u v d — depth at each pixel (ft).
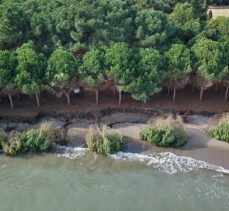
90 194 175.11
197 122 219.41
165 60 220.02
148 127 206.08
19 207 168.45
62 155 197.57
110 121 220.23
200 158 193.98
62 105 228.22
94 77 215.51
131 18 234.17
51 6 238.48
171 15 251.60
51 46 229.66
